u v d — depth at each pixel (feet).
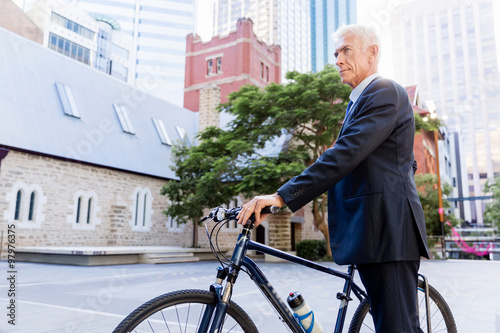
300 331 5.36
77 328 11.97
